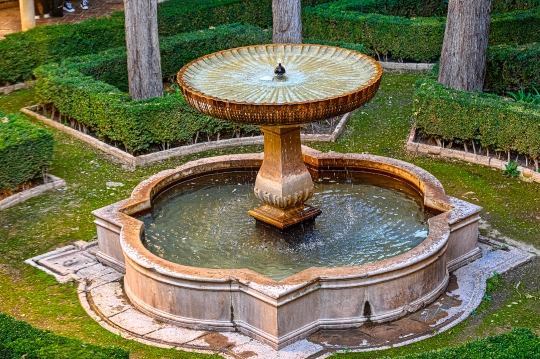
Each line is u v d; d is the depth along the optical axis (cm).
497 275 882
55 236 999
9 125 1136
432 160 1204
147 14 1292
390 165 1040
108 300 848
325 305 779
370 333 775
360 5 1747
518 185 1113
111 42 1586
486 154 1195
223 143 1266
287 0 1447
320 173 1077
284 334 752
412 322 792
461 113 1182
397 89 1497
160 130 1218
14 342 643
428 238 838
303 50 995
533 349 619
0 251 962
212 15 1736
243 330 778
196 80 911
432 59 1622
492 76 1434
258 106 789
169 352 747
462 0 1253
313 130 1306
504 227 1000
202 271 780
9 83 1523
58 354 627
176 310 795
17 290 874
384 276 778
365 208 994
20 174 1095
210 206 1009
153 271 791
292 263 870
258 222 951
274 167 908
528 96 1378
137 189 985
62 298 855
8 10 2044
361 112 1388
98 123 1257
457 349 625
